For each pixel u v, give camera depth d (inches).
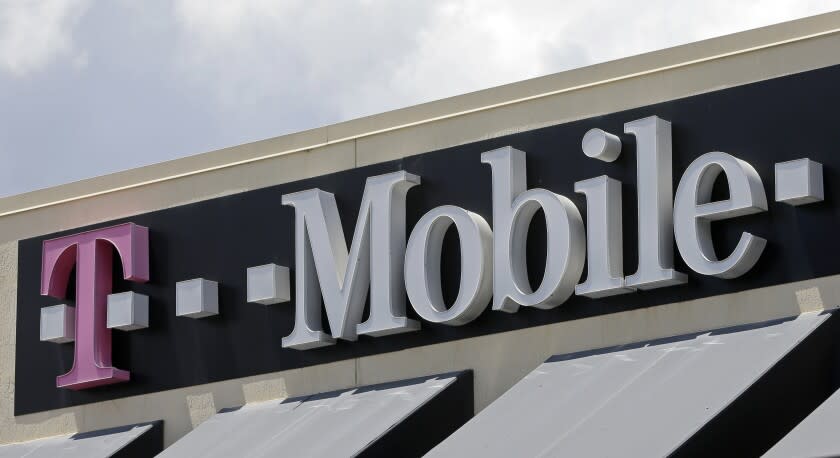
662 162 655.1
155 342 797.2
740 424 544.7
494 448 581.0
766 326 611.2
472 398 690.8
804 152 628.7
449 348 703.1
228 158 794.2
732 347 598.5
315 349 742.5
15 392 837.2
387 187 723.4
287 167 775.1
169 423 782.5
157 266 807.1
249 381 762.2
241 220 784.3
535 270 684.1
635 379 603.2
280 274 755.4
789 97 636.7
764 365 566.9
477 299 688.4
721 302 636.1
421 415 666.2
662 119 663.1
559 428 579.2
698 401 553.6
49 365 829.2
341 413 693.9
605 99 684.1
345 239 746.2
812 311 614.2
